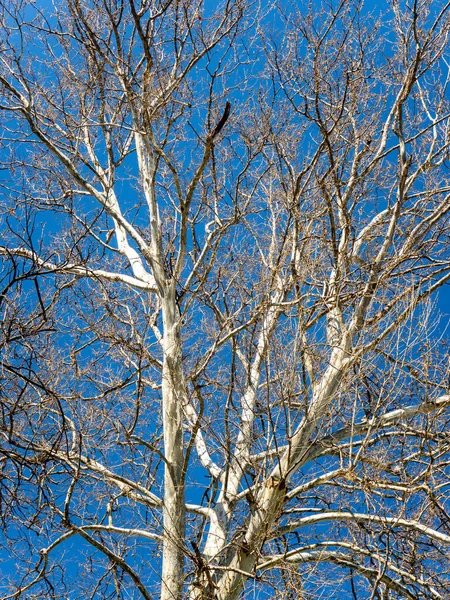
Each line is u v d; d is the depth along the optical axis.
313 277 8.98
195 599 7.93
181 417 9.12
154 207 10.30
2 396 7.24
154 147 9.37
